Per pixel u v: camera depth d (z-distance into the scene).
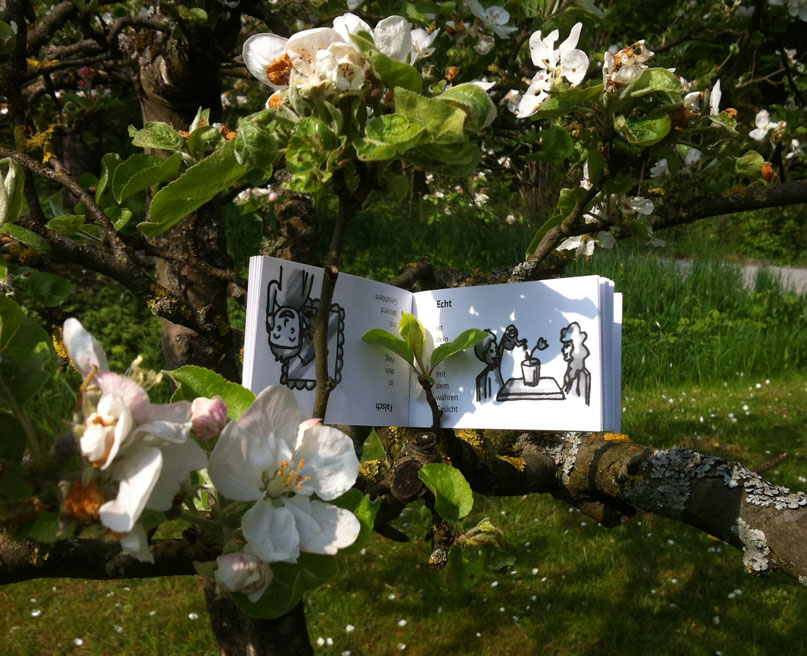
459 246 9.62
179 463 0.61
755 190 1.56
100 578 1.08
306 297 1.11
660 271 8.86
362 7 1.99
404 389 1.28
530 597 3.98
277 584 0.75
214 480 0.68
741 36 3.26
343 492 0.73
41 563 1.03
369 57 0.82
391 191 0.92
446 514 1.06
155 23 1.99
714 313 8.44
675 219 1.56
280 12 3.23
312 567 0.76
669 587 4.02
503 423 1.22
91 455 0.54
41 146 1.77
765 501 1.51
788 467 5.07
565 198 1.33
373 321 1.22
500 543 1.15
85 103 2.54
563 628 3.73
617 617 3.78
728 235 13.12
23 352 0.70
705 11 3.36
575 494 1.77
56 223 1.46
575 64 1.20
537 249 1.43
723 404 6.46
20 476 0.63
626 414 6.13
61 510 0.57
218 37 2.20
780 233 12.98
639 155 1.23
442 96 0.83
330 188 0.92
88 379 0.58
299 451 0.75
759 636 3.62
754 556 1.49
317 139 0.81
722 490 1.54
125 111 4.63
